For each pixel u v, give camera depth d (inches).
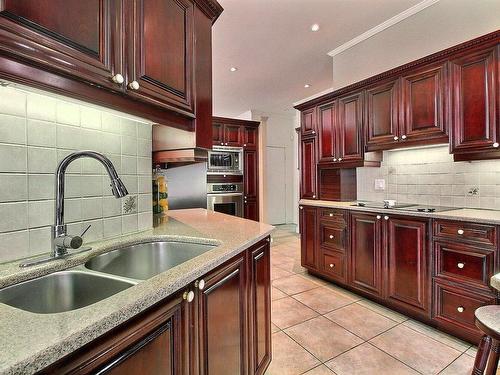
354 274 110.5
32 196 41.9
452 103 86.9
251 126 209.2
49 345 20.0
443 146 102.7
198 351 38.9
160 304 31.5
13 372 17.6
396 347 76.4
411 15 110.6
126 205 60.0
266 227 68.5
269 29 123.4
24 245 40.8
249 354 55.2
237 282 50.6
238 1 104.7
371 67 127.0
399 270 94.1
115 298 27.7
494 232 72.6
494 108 78.3
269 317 66.9
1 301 33.5
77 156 43.6
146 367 29.4
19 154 40.4
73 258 42.8
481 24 91.4
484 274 74.2
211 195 188.5
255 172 209.6
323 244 124.9
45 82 33.2
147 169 66.1
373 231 102.8
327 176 135.3
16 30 28.9
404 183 115.6
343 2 105.7
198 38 62.0
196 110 61.2
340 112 124.6
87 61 36.2
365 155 115.1
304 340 80.1
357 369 67.6
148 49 47.0
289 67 165.0
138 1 45.1
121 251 53.3
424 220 87.0
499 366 63.7
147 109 49.6
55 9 32.6
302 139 147.5
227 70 169.3
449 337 80.9
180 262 57.4
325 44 137.5
